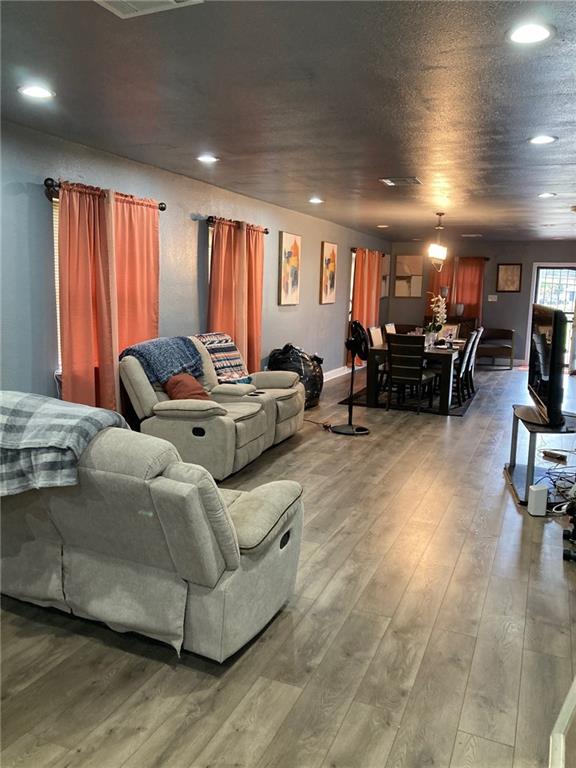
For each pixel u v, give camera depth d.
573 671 2.21
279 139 3.82
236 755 1.80
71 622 2.47
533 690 2.11
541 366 4.18
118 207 4.38
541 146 3.84
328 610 2.61
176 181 5.17
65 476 1.99
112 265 4.25
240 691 2.08
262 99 2.98
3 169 3.58
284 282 7.41
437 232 9.56
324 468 4.64
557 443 5.53
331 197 6.27
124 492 1.97
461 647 2.36
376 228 9.50
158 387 4.52
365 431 5.80
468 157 4.21
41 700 2.01
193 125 3.52
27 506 2.27
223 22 2.08
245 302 6.15
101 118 3.41
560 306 11.37
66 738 1.85
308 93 2.87
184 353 4.84
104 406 4.34
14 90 2.91
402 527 3.53
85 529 2.20
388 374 6.90
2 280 3.66
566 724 1.78
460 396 7.35
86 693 2.05
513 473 4.53
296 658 2.27
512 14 1.96
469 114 3.16
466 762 1.79
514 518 3.70
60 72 2.63
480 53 2.31
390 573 2.96
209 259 5.76
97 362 4.34
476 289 11.48
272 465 4.69
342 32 2.15
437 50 2.29
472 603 2.69
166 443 2.04
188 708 1.99
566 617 2.59
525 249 11.18
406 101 2.96
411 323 11.99
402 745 1.85
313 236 8.20
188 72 2.61
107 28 2.15
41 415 2.09
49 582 2.41
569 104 2.94
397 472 4.58
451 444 5.44
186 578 2.14
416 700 2.05
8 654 2.25
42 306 3.95
